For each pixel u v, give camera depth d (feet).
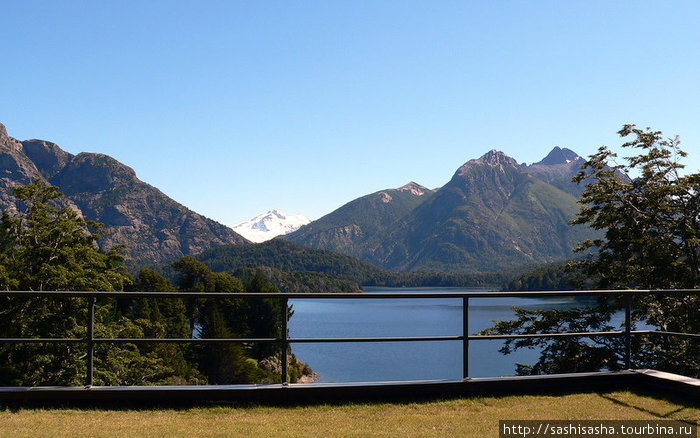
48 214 103.40
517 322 71.10
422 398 20.39
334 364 182.60
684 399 20.18
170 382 85.76
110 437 16.33
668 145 77.87
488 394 20.77
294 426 17.58
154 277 215.92
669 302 62.54
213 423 17.78
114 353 81.51
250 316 73.61
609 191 77.41
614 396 20.72
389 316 309.01
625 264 75.92
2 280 86.89
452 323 252.42
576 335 21.75
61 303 77.66
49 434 16.49
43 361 68.23
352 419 18.29
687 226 69.87
